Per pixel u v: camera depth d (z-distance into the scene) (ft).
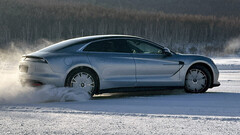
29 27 451.12
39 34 437.99
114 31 490.08
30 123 18.54
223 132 16.75
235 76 67.31
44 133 16.26
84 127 17.62
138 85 33.17
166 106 26.03
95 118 20.15
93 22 494.18
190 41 462.19
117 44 33.01
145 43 34.30
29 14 488.44
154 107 25.27
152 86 33.83
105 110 23.41
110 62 31.94
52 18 484.74
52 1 614.75
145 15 551.18
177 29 476.95
